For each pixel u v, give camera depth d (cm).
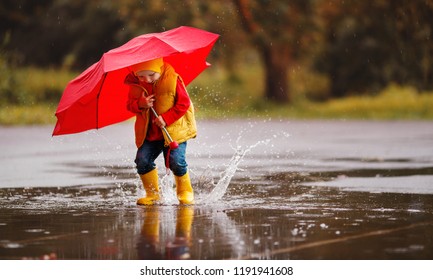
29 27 8231
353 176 1866
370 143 3034
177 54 1430
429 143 2997
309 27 6269
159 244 1036
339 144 3002
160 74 1366
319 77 8025
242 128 4153
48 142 3192
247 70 7700
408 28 6250
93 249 1012
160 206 1383
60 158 2477
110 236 1094
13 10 8112
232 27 6303
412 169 2020
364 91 7738
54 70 7138
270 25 6144
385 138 3334
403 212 1294
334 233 1101
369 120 5184
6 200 1480
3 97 5278
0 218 1258
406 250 987
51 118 4747
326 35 6819
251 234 1097
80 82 1362
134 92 1369
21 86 5569
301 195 1518
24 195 1556
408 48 6406
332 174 1917
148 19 6244
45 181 1808
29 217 1267
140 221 1216
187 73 1483
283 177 1856
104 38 7650
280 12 6125
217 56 6612
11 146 2981
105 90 1416
